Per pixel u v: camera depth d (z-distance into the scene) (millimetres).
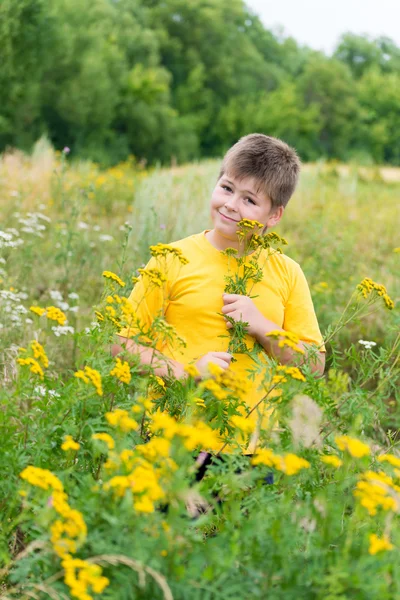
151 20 70688
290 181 2838
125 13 63000
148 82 54188
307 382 2377
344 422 2668
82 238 6320
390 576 1619
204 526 2029
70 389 2166
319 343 2850
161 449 1615
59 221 7094
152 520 1635
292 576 1632
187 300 2678
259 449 2053
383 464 2533
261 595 1629
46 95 43000
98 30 48812
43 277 5602
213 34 72188
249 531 1650
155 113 54938
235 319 2604
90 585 1607
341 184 14836
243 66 75625
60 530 1581
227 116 68438
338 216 10641
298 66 91500
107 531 1635
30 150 39844
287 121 71062
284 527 1699
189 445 1620
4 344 3703
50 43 39469
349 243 7934
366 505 1638
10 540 2102
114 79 50719
